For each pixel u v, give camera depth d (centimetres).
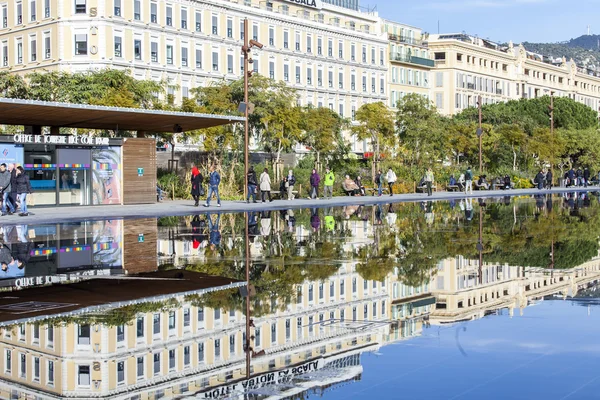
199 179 3909
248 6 8300
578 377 675
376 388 645
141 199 4050
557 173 9331
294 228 2538
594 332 869
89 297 1141
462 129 7988
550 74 15475
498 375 683
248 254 1748
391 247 1897
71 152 3769
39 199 3678
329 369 714
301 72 8950
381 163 6569
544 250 1802
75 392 655
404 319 960
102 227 2573
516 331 877
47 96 5059
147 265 1543
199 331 894
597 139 10038
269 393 638
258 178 5291
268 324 932
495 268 1470
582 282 1277
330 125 6241
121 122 3703
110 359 768
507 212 3478
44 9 6875
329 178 5038
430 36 12800
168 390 656
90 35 6688
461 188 7000
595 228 2475
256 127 5841
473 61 12450
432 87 11838
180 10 7419
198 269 1475
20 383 682
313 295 1153
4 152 3506
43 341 849
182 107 5350
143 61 7050
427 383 658
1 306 1067
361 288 1222
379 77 10406
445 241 2052
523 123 9412
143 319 966
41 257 1686
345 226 2625
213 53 7800
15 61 7206
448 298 1123
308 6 9206
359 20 10238
